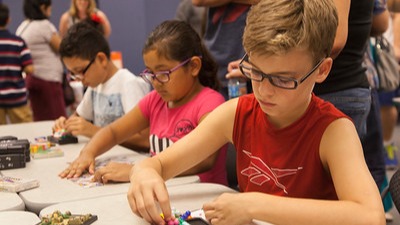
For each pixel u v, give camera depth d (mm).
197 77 1671
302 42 931
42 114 4391
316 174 1078
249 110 1193
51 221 1011
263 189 1155
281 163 1117
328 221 895
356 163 974
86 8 4516
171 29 1587
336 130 1043
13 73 4066
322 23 974
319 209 907
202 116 1562
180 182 1343
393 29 3252
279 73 941
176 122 1623
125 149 1827
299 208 917
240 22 2051
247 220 944
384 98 3383
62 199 1229
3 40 3980
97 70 2107
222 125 1228
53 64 4309
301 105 1054
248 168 1189
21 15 6086
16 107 4137
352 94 1551
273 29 932
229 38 2086
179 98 1624
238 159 1220
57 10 6027
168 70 1560
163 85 1579
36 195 1271
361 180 939
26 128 2369
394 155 3549
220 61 2111
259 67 951
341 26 1354
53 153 1724
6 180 1349
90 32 2102
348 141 1017
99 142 1684
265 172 1147
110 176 1355
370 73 2141
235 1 2062
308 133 1078
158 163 1201
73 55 2074
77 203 1167
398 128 4652
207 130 1241
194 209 1119
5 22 3990
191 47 1605
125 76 2146
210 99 1595
